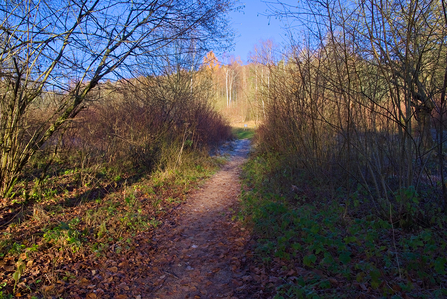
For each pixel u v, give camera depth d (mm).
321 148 7598
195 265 4328
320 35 5953
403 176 4996
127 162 10836
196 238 5402
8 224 5480
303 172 8305
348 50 5352
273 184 7977
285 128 9555
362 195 6582
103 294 3486
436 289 3125
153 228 5789
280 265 3982
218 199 8273
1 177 6707
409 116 4781
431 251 3523
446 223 4734
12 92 6645
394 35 4730
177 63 10336
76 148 10828
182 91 12906
